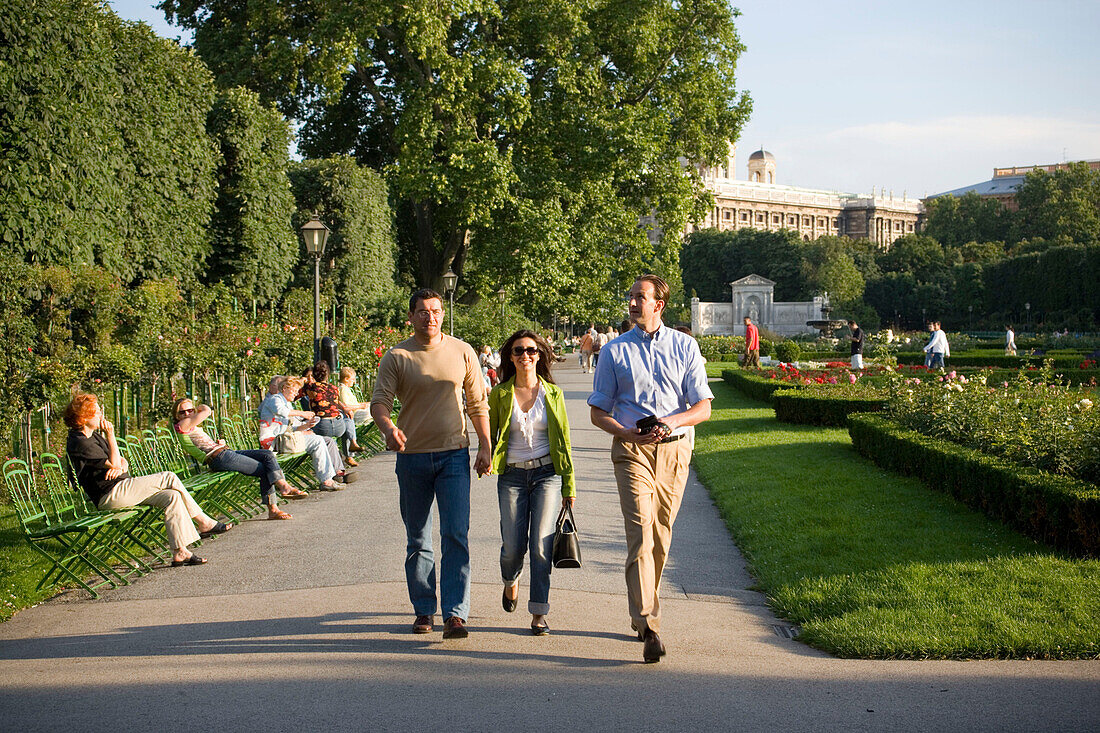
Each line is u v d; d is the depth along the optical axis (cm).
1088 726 398
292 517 955
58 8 1453
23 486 898
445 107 2653
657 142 2952
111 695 448
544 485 560
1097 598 571
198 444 934
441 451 552
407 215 3662
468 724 407
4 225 1367
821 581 637
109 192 1606
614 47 3030
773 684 457
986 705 424
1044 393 1291
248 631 557
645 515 510
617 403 534
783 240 10281
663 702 432
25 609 634
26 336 1149
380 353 2116
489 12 2764
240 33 3097
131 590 677
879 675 468
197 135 2023
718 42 3188
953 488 916
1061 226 10838
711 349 5238
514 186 2777
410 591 555
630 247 3147
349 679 466
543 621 548
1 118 1386
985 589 598
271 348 1725
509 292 3142
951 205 12469
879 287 10156
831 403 1664
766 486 1023
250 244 2261
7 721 416
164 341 1377
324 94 3062
